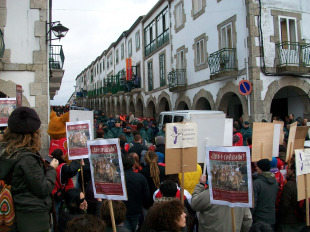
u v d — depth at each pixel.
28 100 9.70
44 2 9.91
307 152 3.85
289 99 14.36
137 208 4.37
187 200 4.20
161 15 20.64
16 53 9.68
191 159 3.87
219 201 3.35
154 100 22.02
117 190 3.34
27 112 2.82
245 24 12.41
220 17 14.05
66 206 3.77
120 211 3.21
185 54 17.27
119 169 3.34
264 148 5.20
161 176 5.04
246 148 3.20
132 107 28.08
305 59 13.12
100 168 3.44
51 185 2.92
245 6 12.43
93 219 2.15
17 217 2.74
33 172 2.72
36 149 2.87
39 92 9.77
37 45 9.82
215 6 14.39
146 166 4.98
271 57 12.48
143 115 24.42
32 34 9.80
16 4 9.77
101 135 7.40
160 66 20.92
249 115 12.29
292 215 4.17
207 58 15.13
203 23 15.37
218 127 4.43
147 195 4.48
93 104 46.69
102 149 3.43
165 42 19.94
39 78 9.78
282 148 6.13
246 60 12.41
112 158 3.38
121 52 31.31
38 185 2.73
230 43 13.57
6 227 2.73
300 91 13.26
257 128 5.14
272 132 5.27
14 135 2.80
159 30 21.09
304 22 13.46
